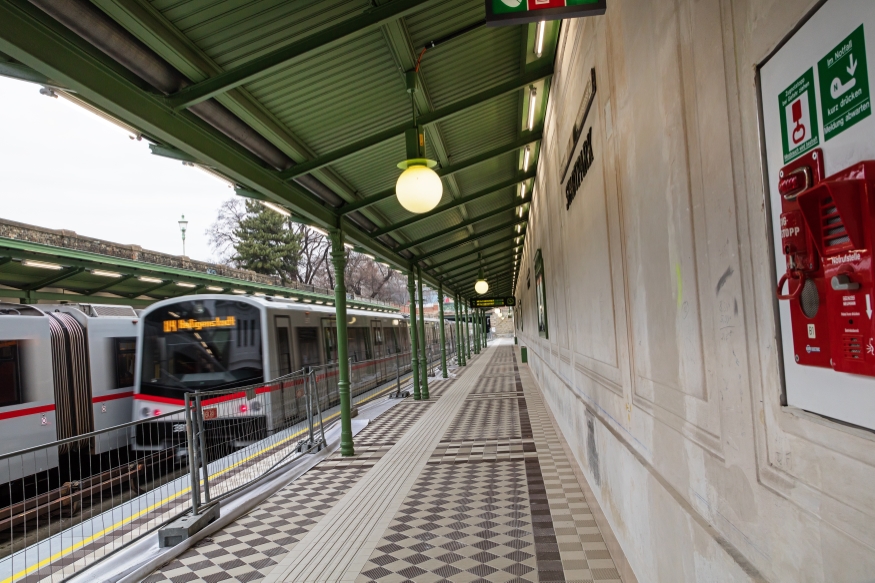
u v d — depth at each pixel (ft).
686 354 7.56
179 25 11.86
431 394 50.93
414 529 16.25
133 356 39.27
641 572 10.33
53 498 26.76
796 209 4.28
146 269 42.50
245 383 33.30
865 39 3.37
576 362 19.93
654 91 8.38
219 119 15.01
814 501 4.36
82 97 12.18
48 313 33.12
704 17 6.21
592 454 16.29
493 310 301.02
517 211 46.47
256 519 18.08
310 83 15.76
